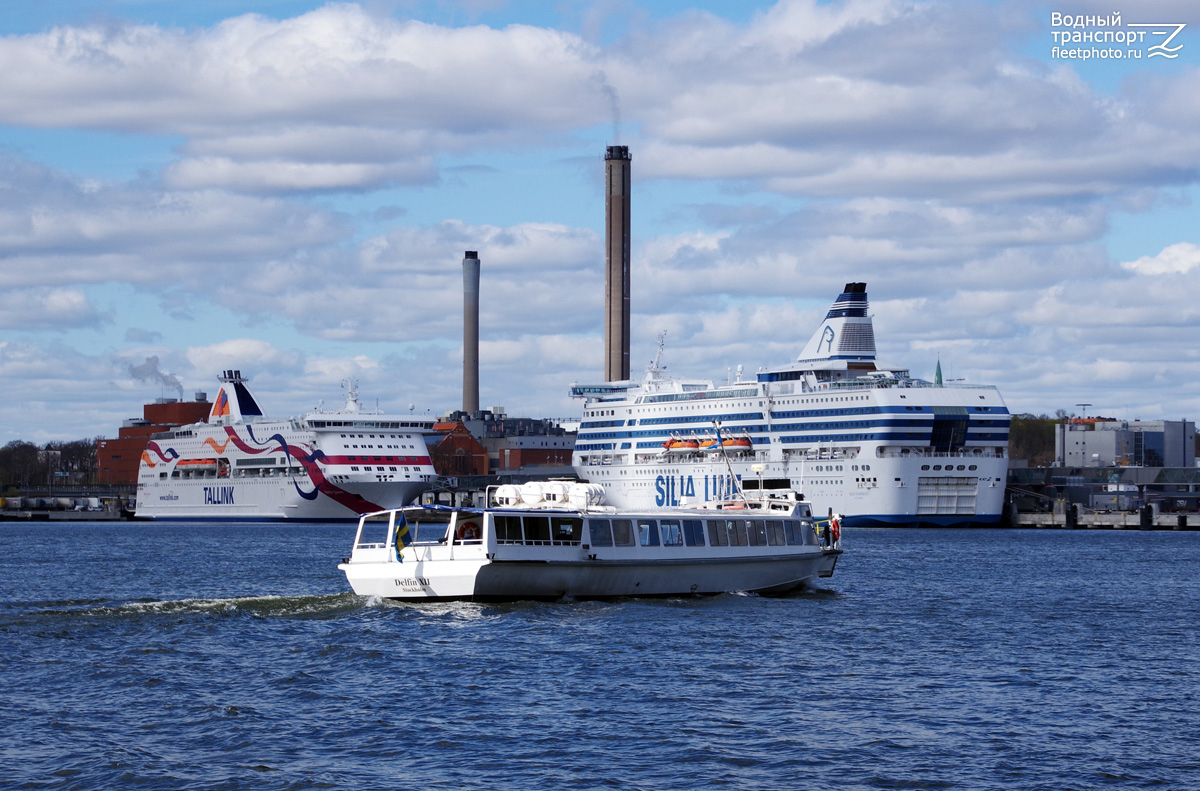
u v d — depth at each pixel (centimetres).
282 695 5772
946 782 4509
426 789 4381
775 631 7706
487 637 7206
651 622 7856
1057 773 4619
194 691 5850
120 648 6900
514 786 4428
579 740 5009
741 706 5612
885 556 15438
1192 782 4522
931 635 7794
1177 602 9994
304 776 4519
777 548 9488
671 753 4838
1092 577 12438
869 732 5169
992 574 12669
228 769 4609
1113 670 6631
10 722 5259
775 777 4547
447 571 8100
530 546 8144
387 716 5375
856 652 7050
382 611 8112
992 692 5994
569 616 7975
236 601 8306
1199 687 6178
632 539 8575
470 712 5450
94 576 12556
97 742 4950
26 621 7706
